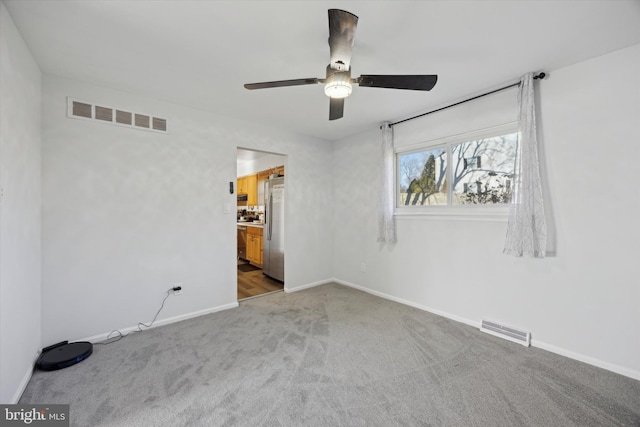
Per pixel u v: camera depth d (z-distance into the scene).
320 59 2.00
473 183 2.76
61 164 2.23
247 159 5.93
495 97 2.50
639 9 1.48
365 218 3.84
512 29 1.67
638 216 1.84
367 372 1.92
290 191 3.84
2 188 1.46
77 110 2.30
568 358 2.09
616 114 1.91
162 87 2.44
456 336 2.46
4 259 1.48
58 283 2.21
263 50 1.88
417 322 2.76
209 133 3.04
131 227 2.56
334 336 2.46
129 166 2.55
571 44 1.83
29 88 1.88
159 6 1.46
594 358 2.00
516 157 2.30
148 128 2.65
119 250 2.50
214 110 3.00
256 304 3.31
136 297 2.59
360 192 3.91
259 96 2.62
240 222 6.17
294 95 2.60
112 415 1.52
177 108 2.82
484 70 2.17
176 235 2.82
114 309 2.48
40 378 1.84
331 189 4.33
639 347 1.83
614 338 1.93
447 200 2.97
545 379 1.84
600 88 1.96
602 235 1.97
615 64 1.90
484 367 1.98
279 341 2.37
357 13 1.52
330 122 3.43
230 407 1.58
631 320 1.86
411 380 1.83
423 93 2.58
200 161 2.97
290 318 2.88
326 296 3.62
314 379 1.84
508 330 2.40
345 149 4.13
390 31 1.69
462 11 1.51
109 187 2.45
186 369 1.95
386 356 2.13
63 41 1.77
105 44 1.81
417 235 3.19
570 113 2.09
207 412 1.54
